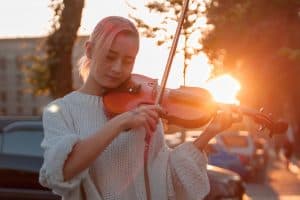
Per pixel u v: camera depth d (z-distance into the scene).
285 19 17.66
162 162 3.39
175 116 3.74
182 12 3.71
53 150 3.08
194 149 3.38
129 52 3.26
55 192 3.17
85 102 3.33
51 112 3.30
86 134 3.27
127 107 3.58
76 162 3.05
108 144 3.05
